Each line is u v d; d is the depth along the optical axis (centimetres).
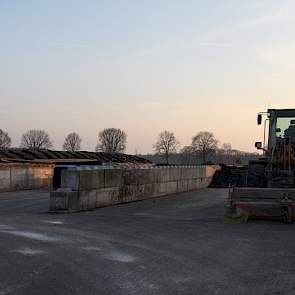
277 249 976
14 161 2897
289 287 697
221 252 941
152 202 2008
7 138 12269
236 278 746
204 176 2992
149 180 2197
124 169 1978
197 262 853
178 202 1998
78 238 1091
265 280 737
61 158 3522
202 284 708
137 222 1379
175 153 12688
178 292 665
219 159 10606
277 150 1566
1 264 822
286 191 1340
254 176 1578
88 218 1477
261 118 1722
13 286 686
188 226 1291
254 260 875
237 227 1270
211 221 1398
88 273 766
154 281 722
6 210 1719
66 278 734
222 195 2352
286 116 1692
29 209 1747
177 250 957
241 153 8544
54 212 1633
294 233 1170
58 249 958
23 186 2766
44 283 704
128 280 725
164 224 1334
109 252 932
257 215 1362
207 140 13938
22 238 1082
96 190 1775
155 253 926
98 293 655
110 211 1683
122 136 13000
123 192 1966
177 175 2542
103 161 3828
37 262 840
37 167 2884
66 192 1633
